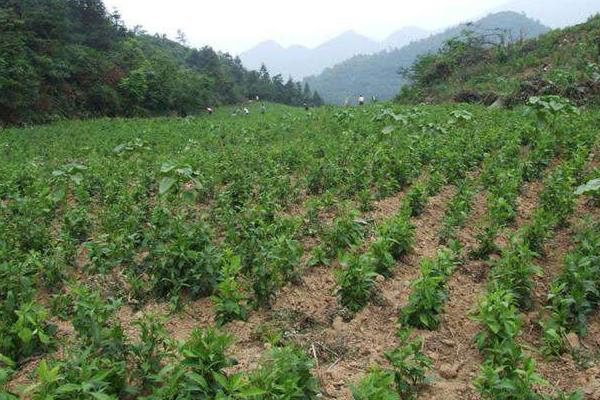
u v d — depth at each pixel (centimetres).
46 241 666
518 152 988
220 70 6950
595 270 505
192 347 372
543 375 420
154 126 2253
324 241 649
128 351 403
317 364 439
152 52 5628
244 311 494
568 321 468
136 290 542
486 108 1802
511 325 414
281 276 554
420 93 2808
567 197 695
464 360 443
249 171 973
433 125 1266
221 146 1463
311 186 874
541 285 547
